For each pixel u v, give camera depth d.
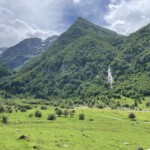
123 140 84.12
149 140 88.00
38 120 139.38
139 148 70.56
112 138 86.25
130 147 73.25
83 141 75.00
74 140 75.00
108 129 113.50
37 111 162.00
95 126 122.38
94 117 171.12
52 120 144.50
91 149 66.31
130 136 94.56
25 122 128.12
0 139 67.94
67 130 98.00
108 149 68.19
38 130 92.06
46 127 105.25
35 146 61.50
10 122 123.50
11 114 167.75
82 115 157.25
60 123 130.75
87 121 147.12
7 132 80.94
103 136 89.31
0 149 58.19
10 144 62.62
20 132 82.38
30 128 97.56
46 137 75.75
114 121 154.12
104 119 164.12
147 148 73.81
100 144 73.06
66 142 71.25
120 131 108.56
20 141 66.62
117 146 73.00
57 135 81.56
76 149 64.69
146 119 173.75
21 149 59.19
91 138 81.44
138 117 182.62
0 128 91.75
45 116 166.38
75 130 100.38
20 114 169.88
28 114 171.38
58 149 62.19
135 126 128.88
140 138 91.25
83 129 107.62
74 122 139.50
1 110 176.62
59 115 173.25
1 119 130.62
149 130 116.38
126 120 165.25
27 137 70.12
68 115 177.25
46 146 63.69
